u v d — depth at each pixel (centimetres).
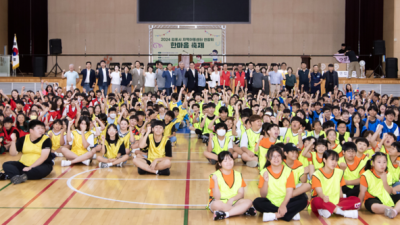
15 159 653
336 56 1381
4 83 1280
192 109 952
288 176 392
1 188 486
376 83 1305
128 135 629
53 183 513
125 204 432
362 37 1716
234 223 383
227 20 1753
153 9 1747
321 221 390
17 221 377
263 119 759
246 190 491
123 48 1761
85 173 569
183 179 541
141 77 1173
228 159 399
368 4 1683
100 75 1127
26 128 740
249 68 1211
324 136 615
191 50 1745
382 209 400
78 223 374
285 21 1781
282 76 1245
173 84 1166
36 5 1709
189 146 783
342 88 1302
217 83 1242
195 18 1745
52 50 1395
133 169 599
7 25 1708
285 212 383
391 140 521
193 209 420
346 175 466
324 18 1784
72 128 779
